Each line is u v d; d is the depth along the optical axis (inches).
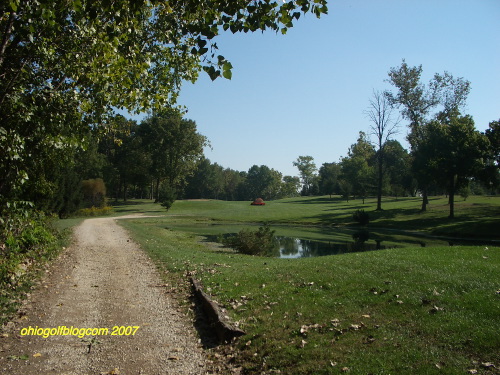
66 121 356.5
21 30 270.8
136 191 3811.5
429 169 1503.4
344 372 161.6
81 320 253.4
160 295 322.0
